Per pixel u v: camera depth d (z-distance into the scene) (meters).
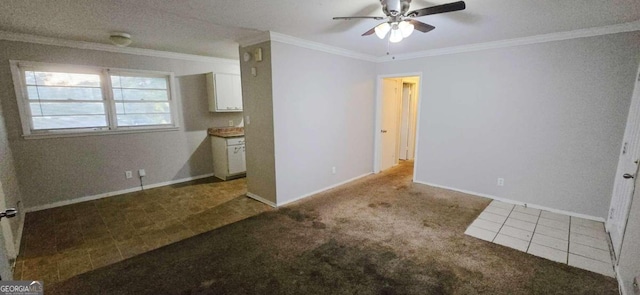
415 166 4.48
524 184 3.43
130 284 1.99
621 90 2.73
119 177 3.98
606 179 2.89
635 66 2.64
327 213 3.25
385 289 1.93
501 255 2.33
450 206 3.45
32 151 3.27
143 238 2.65
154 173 4.33
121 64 3.83
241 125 5.37
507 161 3.53
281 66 3.23
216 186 4.36
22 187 3.23
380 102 4.88
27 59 3.14
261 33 3.08
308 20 2.61
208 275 2.09
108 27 2.83
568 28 2.83
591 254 2.33
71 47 3.41
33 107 3.27
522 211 3.27
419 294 1.88
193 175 4.80
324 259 2.29
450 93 3.93
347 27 2.85
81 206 3.49
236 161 4.76
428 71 4.12
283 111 3.35
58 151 3.45
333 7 2.28
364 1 2.14
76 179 3.62
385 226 2.89
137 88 4.07
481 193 3.81
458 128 3.92
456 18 2.54
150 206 3.49
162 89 4.33
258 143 3.53
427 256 2.32
